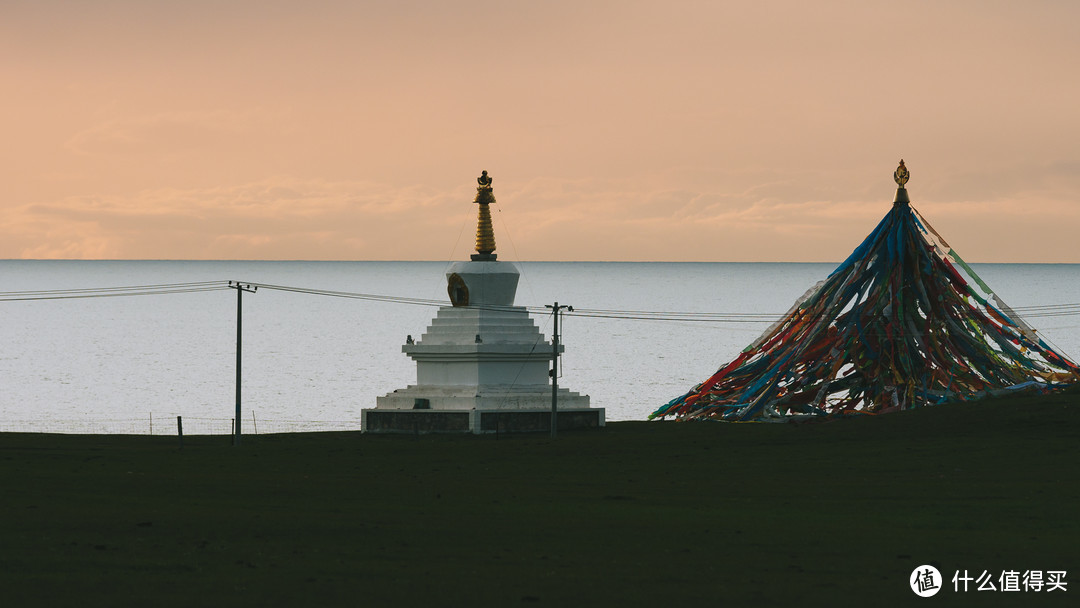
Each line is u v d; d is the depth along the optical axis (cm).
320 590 4062
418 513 5766
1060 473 7175
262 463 8056
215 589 4056
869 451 8231
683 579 4325
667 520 5638
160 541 4875
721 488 6875
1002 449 7994
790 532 5331
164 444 9500
